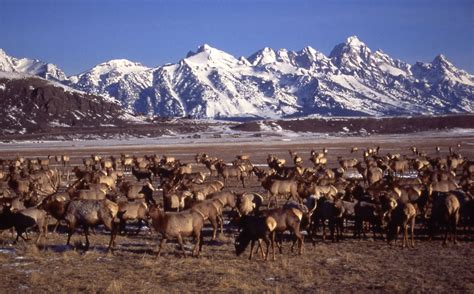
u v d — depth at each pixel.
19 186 33.53
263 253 20.00
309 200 23.66
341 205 22.77
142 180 48.81
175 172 41.53
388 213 22.67
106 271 17.94
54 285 16.41
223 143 134.25
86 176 36.72
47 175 39.72
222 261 19.28
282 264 18.73
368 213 23.02
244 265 18.72
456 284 15.97
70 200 21.70
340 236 23.28
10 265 18.69
